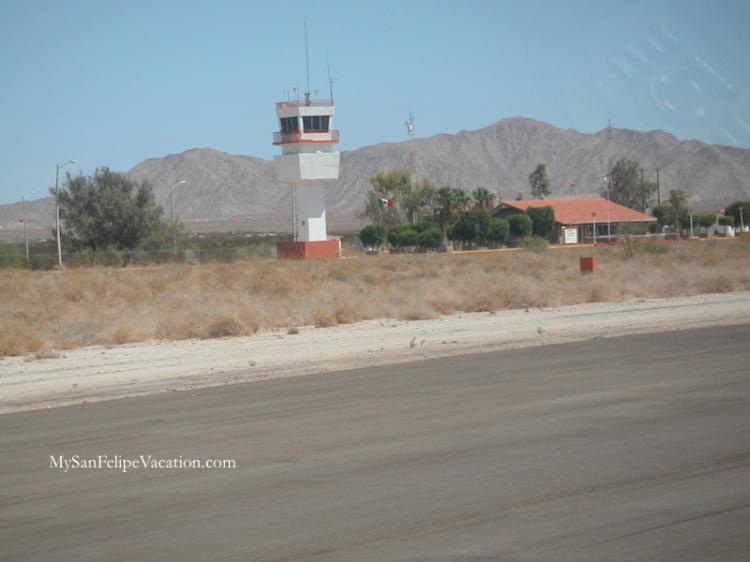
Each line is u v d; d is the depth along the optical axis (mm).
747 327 41656
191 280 82000
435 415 22734
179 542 13547
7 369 37688
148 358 39219
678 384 25969
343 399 25969
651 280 70750
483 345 39031
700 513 14062
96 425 23656
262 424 22547
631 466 16938
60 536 14070
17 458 19812
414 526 13844
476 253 153500
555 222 197625
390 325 49562
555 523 13758
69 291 71812
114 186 174125
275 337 45594
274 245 178250
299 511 14852
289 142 162875
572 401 23906
